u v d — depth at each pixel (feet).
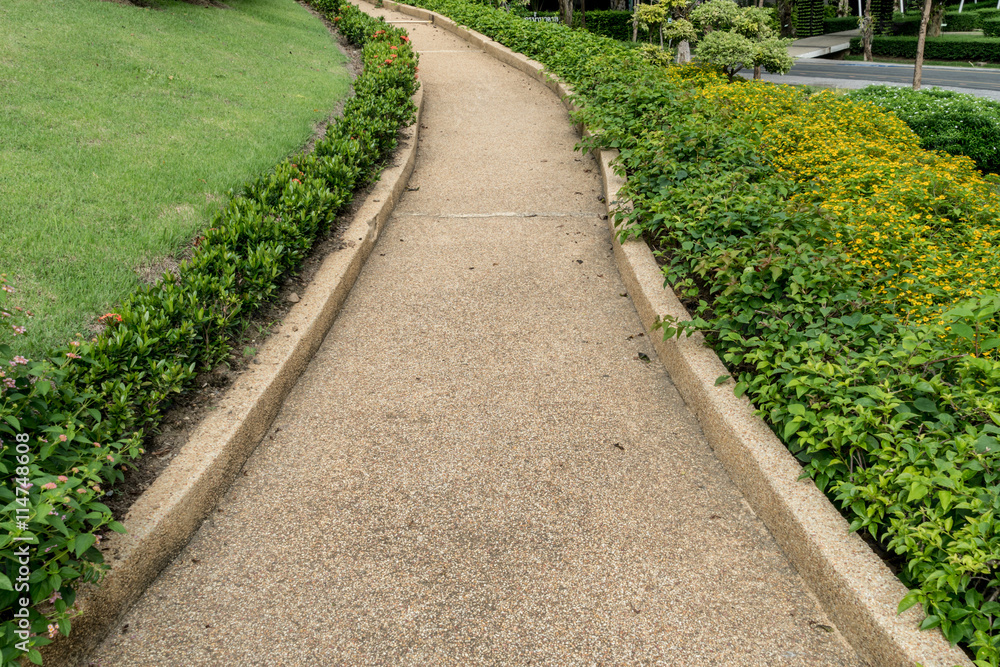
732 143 24.82
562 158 31.60
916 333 13.05
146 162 23.02
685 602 10.38
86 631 9.41
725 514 12.12
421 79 47.47
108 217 19.02
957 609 8.68
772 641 9.73
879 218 20.08
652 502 12.42
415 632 9.93
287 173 22.29
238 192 22.48
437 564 11.14
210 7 50.70
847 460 11.57
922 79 105.81
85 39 34.24
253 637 9.90
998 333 13.15
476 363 16.89
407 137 32.58
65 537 8.96
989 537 9.15
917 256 18.62
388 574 10.95
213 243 17.74
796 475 11.66
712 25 61.21
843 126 35.32
